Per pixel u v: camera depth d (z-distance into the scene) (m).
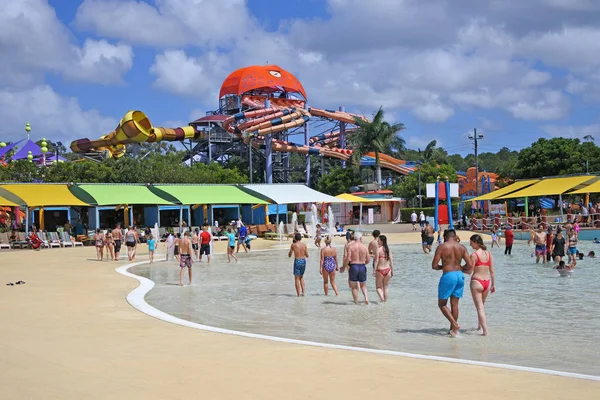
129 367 8.13
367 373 7.76
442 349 10.06
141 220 55.41
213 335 10.64
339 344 10.51
